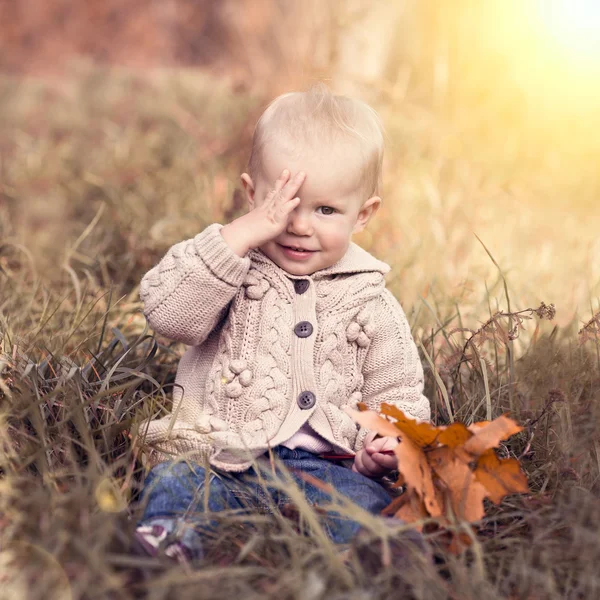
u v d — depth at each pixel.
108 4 15.13
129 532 1.75
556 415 2.40
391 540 1.77
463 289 3.43
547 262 4.41
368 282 2.35
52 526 1.67
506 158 6.62
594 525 1.90
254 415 2.19
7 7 14.55
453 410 2.57
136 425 2.12
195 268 2.17
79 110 8.55
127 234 4.22
